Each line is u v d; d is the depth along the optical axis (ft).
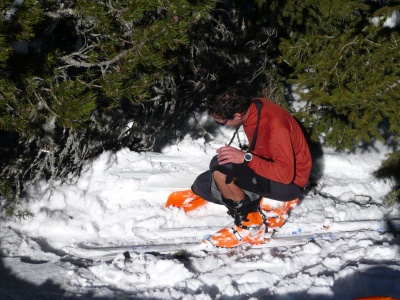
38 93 14.75
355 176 20.54
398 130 17.78
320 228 17.04
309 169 15.79
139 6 14.66
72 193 18.03
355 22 19.99
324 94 18.35
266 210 16.66
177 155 20.51
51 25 16.06
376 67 18.49
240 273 14.97
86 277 14.83
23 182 18.44
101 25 15.02
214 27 21.90
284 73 23.65
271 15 22.35
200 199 17.72
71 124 14.39
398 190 18.28
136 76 16.17
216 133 22.74
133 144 20.95
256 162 15.05
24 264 15.29
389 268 14.65
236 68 22.86
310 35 21.09
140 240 16.61
